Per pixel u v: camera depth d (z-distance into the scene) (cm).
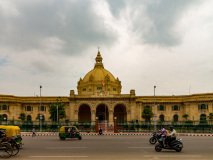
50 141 3622
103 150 2475
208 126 6075
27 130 6469
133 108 8800
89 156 2062
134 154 2194
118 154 2189
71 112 8919
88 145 2983
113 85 10275
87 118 10106
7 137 2373
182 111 9975
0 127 2456
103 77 10238
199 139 3988
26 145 2997
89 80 10062
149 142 3394
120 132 6109
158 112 9956
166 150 2489
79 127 6806
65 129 3925
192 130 5972
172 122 6731
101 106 10188
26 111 10088
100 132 5312
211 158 1986
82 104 9112
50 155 2125
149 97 10338
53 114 8719
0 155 2078
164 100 10006
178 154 2214
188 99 9656
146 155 2136
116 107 10150
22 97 10238
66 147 2758
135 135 5141
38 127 6675
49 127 6694
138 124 6694
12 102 9575
